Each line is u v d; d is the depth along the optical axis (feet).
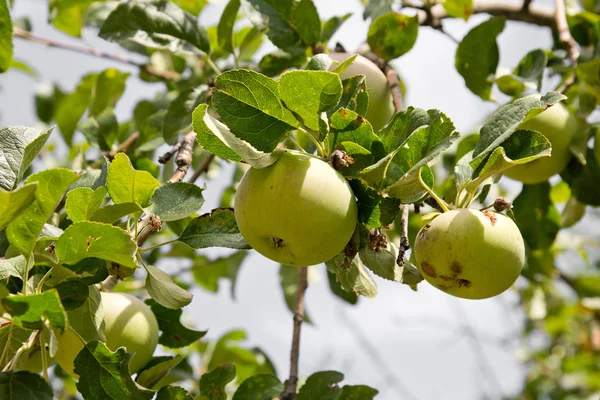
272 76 3.33
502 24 3.32
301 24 3.24
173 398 2.72
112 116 3.62
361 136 2.52
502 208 2.58
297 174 2.43
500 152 2.50
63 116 3.97
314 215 2.43
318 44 3.25
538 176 3.32
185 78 3.91
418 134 2.52
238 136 2.46
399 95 3.02
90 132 3.59
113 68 3.67
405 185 2.51
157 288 2.64
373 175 2.50
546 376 6.25
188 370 3.18
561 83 3.48
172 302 2.64
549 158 3.26
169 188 2.71
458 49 3.36
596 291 4.55
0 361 2.52
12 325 2.52
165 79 3.96
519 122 2.55
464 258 2.51
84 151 3.77
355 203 2.49
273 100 2.46
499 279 2.53
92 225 2.38
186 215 2.69
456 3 3.61
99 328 2.63
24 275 2.43
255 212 2.45
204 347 3.87
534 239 3.52
